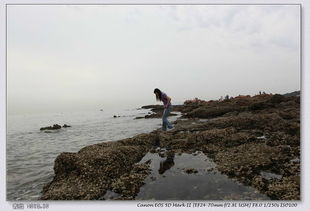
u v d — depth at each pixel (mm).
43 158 10133
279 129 11273
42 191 6242
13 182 6969
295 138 9203
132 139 10664
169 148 9930
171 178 6281
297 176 5758
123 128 21156
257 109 21109
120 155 7812
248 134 10328
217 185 5648
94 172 6570
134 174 6668
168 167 7262
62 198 5520
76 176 6590
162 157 8539
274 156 7230
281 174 6078
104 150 8117
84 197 5488
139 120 30266
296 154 7582
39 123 35219
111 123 28891
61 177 6777
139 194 5434
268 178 5836
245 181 5762
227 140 9711
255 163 6793
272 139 9484
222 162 7297
